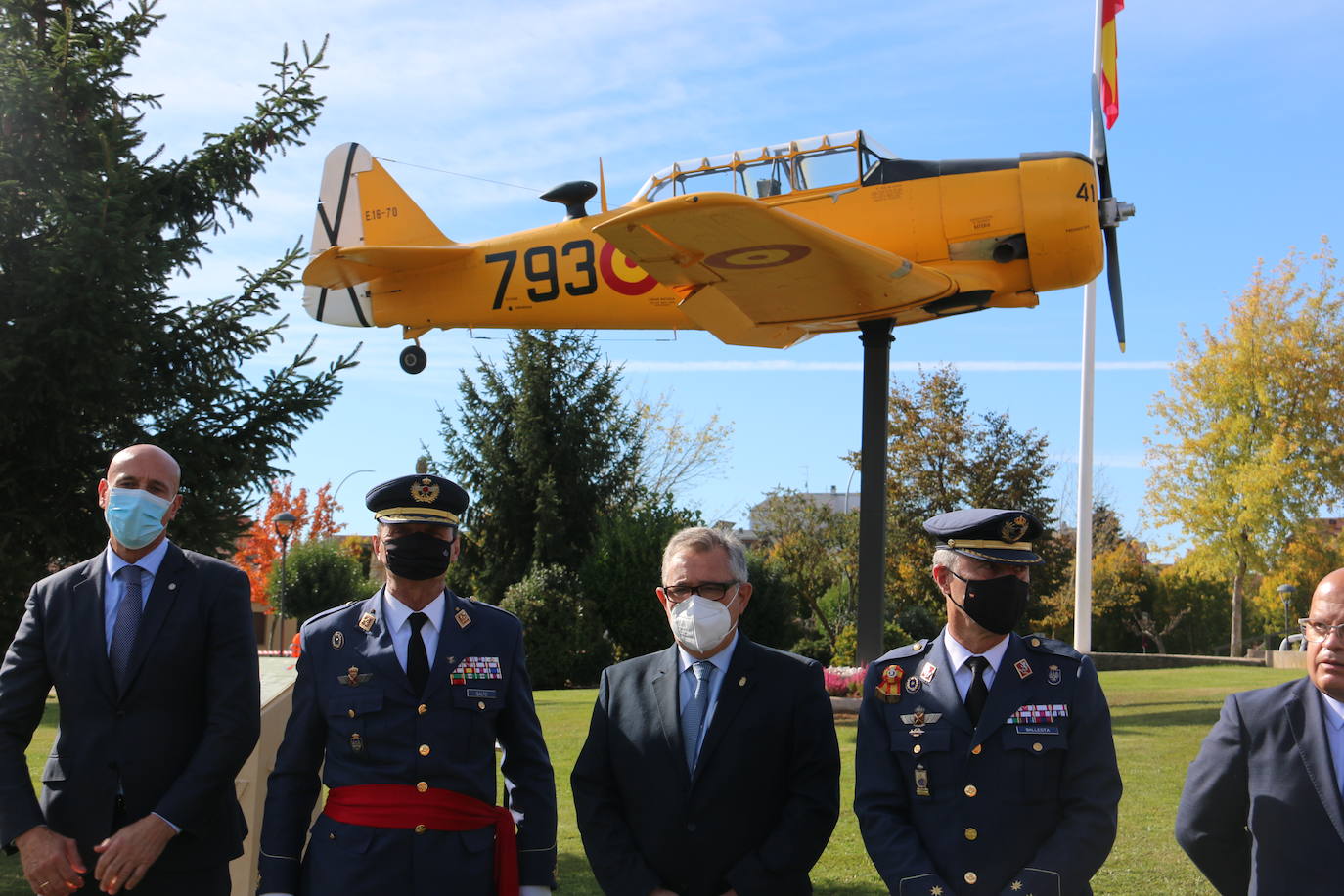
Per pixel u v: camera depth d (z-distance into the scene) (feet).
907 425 95.86
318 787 10.61
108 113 28.17
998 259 37.47
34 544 25.49
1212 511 92.84
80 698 10.79
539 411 87.71
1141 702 34.76
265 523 111.65
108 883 10.01
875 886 15.75
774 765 10.39
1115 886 15.12
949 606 10.52
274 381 27.81
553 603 68.08
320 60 29.25
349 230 55.57
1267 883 9.00
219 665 11.13
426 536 10.43
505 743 10.81
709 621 10.25
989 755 9.93
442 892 9.71
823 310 38.47
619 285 43.93
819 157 39.06
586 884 16.07
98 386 24.84
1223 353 93.61
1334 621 8.92
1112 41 53.67
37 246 25.89
